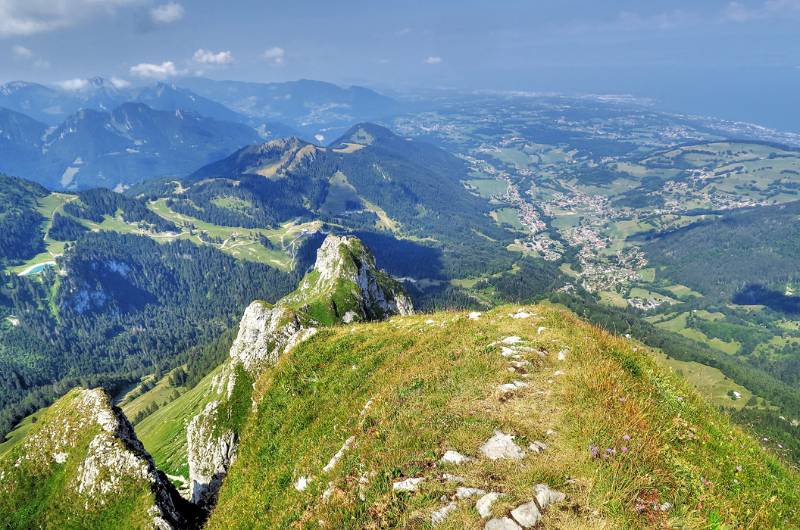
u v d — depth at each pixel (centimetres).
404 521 968
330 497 1185
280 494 1512
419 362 1942
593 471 993
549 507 919
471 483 1027
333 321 12062
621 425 1153
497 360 1689
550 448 1125
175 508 2517
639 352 1866
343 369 2267
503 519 898
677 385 1603
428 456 1161
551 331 1984
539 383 1485
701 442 1227
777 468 1230
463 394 1473
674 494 970
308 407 2048
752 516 959
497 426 1236
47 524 2531
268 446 1958
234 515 1666
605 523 861
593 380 1387
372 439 1357
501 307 2645
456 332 2262
